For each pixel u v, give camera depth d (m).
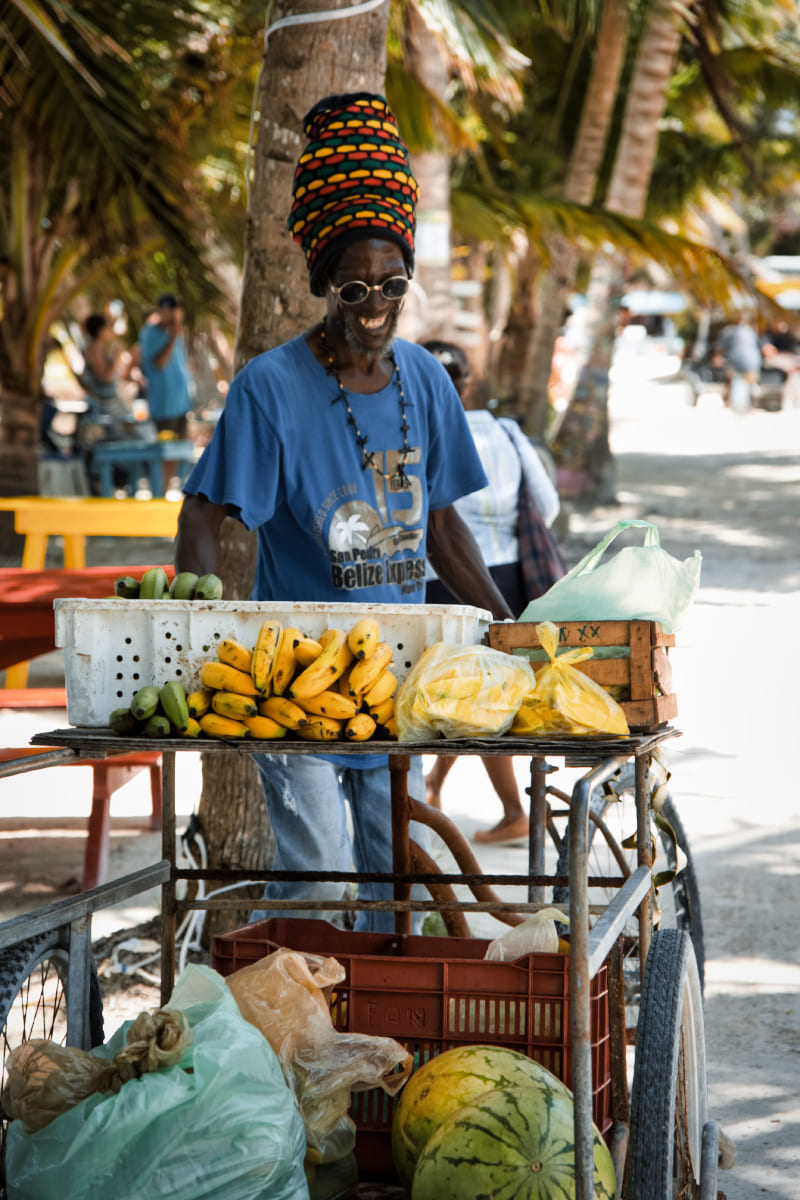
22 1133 2.42
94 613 2.63
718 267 11.70
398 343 3.41
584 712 2.43
